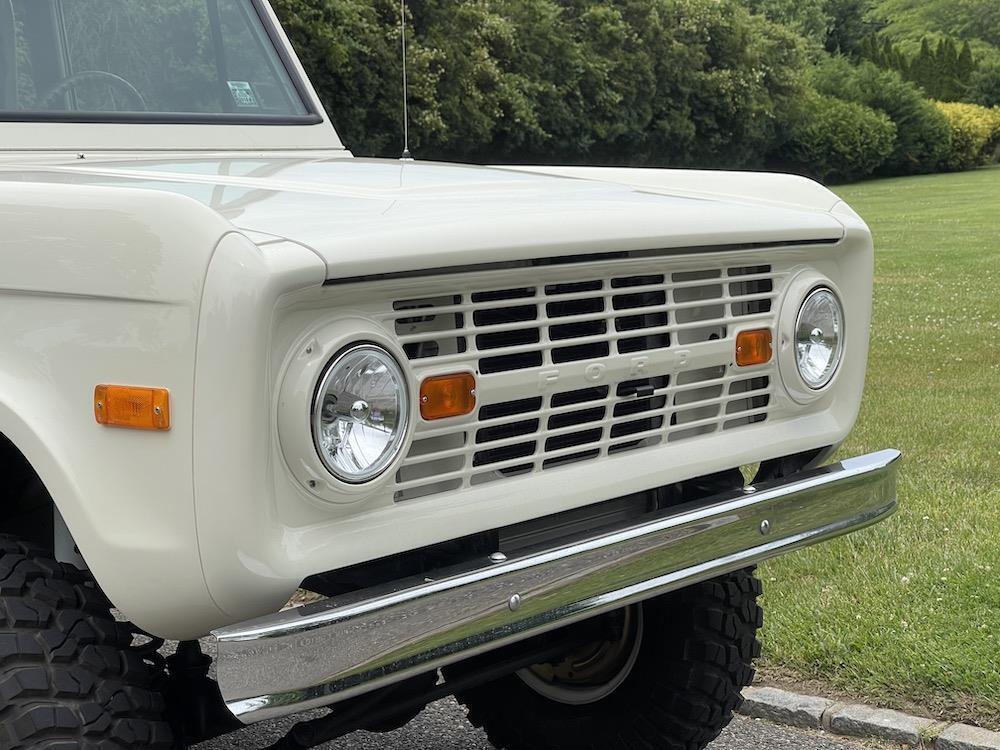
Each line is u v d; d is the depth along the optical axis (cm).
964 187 4019
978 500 580
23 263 222
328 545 215
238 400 201
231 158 340
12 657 213
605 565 244
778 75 4128
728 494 276
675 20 3681
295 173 297
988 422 762
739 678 324
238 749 387
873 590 468
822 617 446
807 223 293
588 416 259
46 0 343
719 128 3922
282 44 395
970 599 453
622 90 3400
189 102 362
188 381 203
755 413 291
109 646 222
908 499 584
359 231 218
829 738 389
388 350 217
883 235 2327
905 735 379
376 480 216
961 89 5931
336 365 210
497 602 228
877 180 4638
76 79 341
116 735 214
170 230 206
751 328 285
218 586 205
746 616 323
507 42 2862
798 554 510
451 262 223
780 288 293
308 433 207
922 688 399
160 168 299
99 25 353
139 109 350
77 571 233
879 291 1502
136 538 209
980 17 7969
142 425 207
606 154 3522
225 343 200
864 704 400
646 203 275
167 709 255
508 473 248
